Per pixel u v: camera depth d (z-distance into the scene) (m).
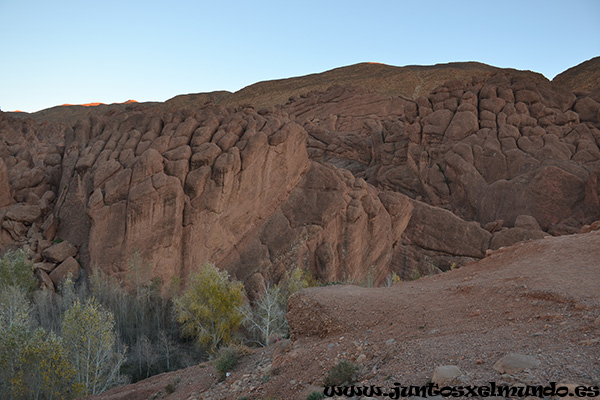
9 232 49.88
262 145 52.03
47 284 44.59
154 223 46.22
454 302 10.93
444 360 7.62
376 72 185.38
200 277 36.78
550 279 10.59
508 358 6.68
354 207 55.25
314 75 193.62
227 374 12.92
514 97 72.44
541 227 60.25
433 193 69.31
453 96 74.75
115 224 46.66
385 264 59.50
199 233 47.38
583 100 70.81
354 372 8.40
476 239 60.28
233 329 36.28
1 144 59.28
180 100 198.38
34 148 66.75
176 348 39.16
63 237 50.47
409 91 149.25
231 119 54.66
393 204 61.31
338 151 87.19
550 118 68.94
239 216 50.38
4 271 41.62
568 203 59.94
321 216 53.53
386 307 11.52
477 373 6.67
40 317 39.41
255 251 50.62
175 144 51.16
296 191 55.41
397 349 8.79
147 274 44.66
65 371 22.80
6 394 22.16
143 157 48.69
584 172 61.72
